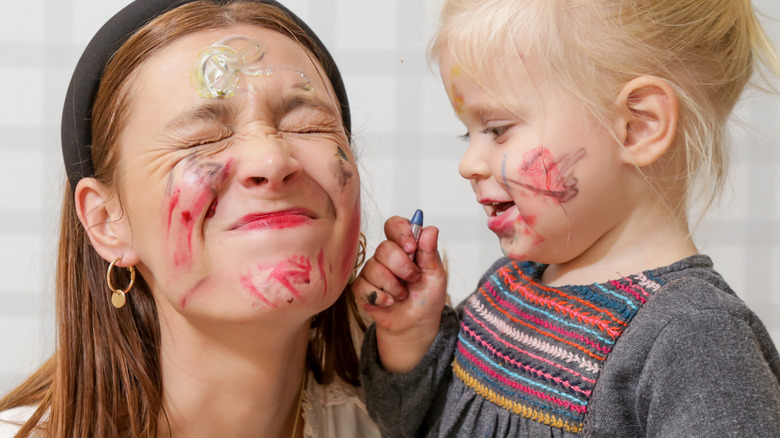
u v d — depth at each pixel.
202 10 1.07
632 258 1.03
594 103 0.99
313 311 1.00
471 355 1.10
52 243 1.76
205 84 0.99
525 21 0.99
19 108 2.00
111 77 1.04
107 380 1.10
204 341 1.06
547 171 0.99
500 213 1.06
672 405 0.89
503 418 1.03
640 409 0.93
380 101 2.04
